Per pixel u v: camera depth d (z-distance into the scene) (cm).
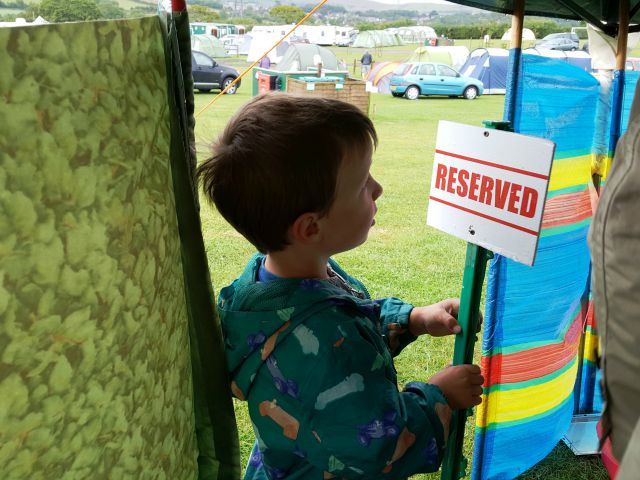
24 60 47
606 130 177
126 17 66
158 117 68
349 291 107
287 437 89
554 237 168
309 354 87
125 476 64
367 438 84
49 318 51
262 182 87
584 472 206
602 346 58
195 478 85
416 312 111
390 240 476
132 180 61
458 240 479
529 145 90
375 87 1866
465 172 102
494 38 4078
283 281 92
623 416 56
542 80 158
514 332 170
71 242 52
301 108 89
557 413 190
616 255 55
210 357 88
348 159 88
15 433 49
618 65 171
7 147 46
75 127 52
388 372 94
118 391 61
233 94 1516
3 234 46
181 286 78
